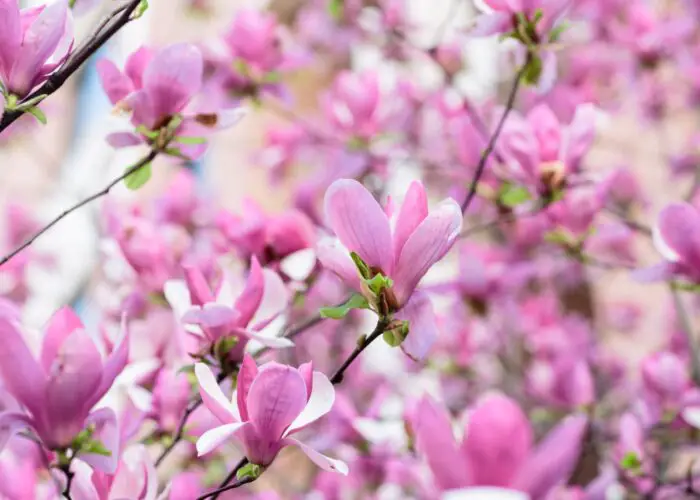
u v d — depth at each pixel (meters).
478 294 2.62
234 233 1.77
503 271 2.64
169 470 1.90
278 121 4.68
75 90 4.24
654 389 2.02
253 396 1.43
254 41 2.25
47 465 1.49
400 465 2.11
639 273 1.78
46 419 1.43
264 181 5.03
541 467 1.28
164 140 1.62
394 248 1.46
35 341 1.44
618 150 4.56
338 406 2.07
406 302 1.46
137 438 1.66
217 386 1.45
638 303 4.61
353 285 1.48
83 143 4.19
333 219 1.46
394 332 1.47
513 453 1.28
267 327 1.61
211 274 1.82
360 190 1.45
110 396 1.51
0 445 1.42
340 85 2.84
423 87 3.48
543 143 1.88
